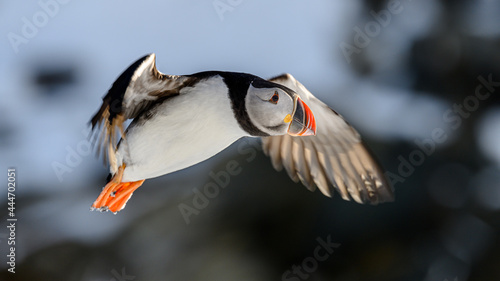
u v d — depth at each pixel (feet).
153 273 38.32
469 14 41.65
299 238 37.52
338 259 37.42
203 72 26.07
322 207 37.78
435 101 41.65
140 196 39.93
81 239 39.60
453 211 38.83
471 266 38.42
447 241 38.52
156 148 25.38
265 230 37.83
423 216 38.27
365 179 31.07
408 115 40.86
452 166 39.63
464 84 41.22
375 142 39.19
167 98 25.13
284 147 31.53
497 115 41.06
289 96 25.75
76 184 41.14
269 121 25.44
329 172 31.48
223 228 38.04
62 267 38.88
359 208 37.70
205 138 25.48
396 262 37.76
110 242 39.37
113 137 22.17
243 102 25.08
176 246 38.40
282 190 37.83
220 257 37.63
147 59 22.57
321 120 29.84
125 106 23.88
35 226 39.78
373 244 37.50
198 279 37.65
